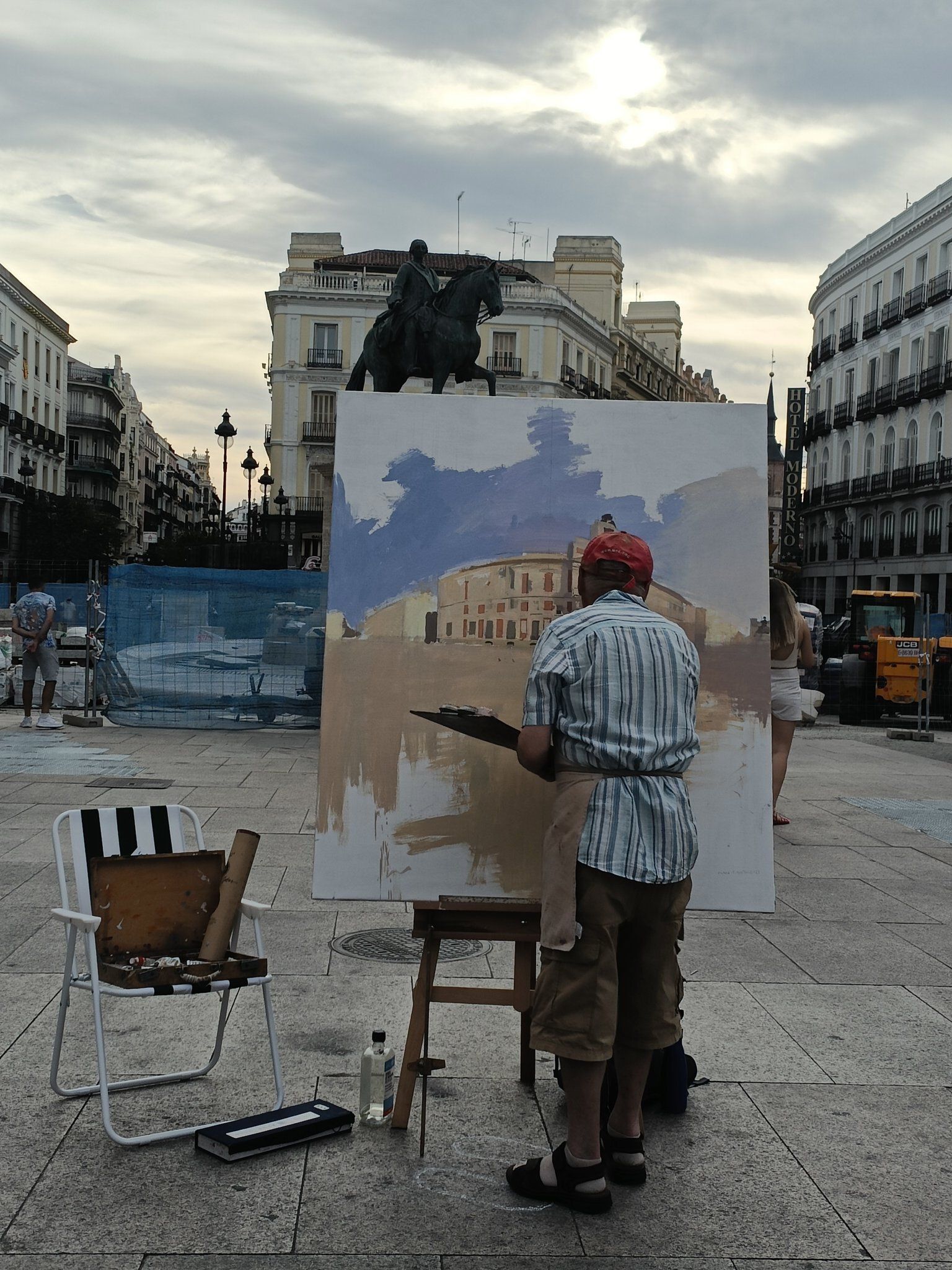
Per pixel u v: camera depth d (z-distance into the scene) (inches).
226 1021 160.6
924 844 335.9
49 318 3137.3
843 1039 177.9
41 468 3191.4
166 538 3430.1
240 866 151.6
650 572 134.5
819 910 256.1
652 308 3759.8
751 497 149.2
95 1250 114.8
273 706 573.3
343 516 147.9
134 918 149.0
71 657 681.6
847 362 2356.1
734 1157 139.1
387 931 230.4
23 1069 158.4
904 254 2126.0
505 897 144.3
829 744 617.3
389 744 145.6
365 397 149.3
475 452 149.3
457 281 545.6
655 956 128.5
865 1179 133.8
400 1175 132.3
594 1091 125.0
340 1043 170.4
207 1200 125.4
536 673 126.0
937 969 214.4
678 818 125.3
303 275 2438.5
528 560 147.9
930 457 2027.6
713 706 147.0
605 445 149.8
